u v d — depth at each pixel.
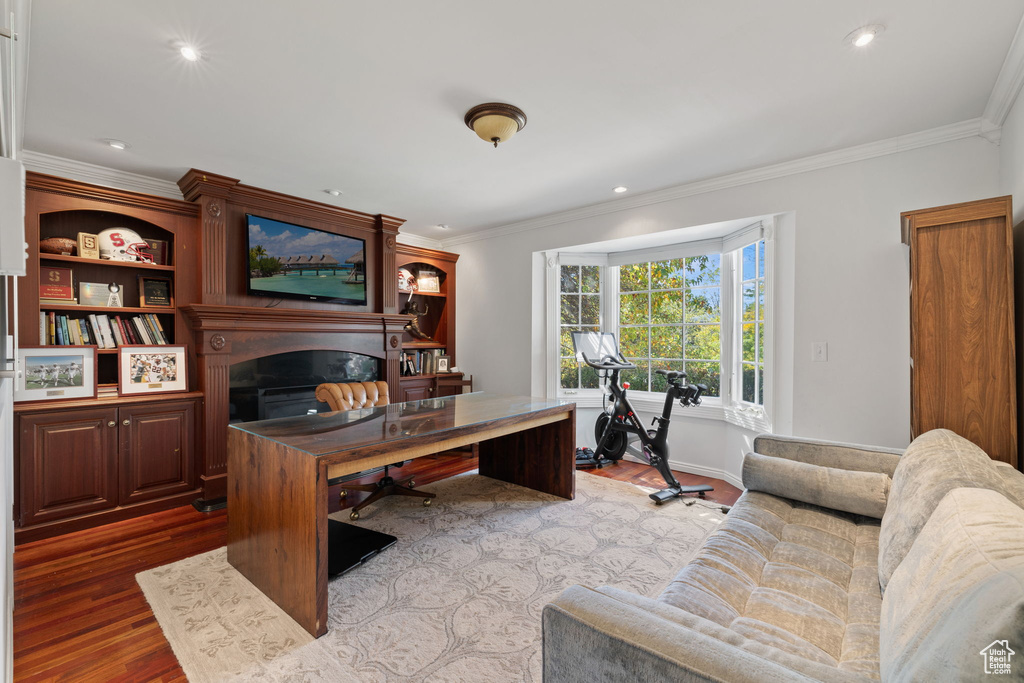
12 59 1.15
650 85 2.18
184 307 3.25
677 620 0.96
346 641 1.77
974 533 0.93
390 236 4.55
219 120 2.49
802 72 2.08
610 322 4.79
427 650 1.72
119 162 3.07
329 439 2.08
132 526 2.88
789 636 1.18
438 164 3.14
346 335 4.18
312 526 1.80
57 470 2.77
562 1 1.63
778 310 3.29
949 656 0.65
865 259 2.88
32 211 2.82
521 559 2.41
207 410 3.28
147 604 2.02
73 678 1.59
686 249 4.23
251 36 1.80
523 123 2.46
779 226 3.28
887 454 2.08
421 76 2.09
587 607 0.93
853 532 1.84
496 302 5.02
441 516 2.98
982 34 1.81
